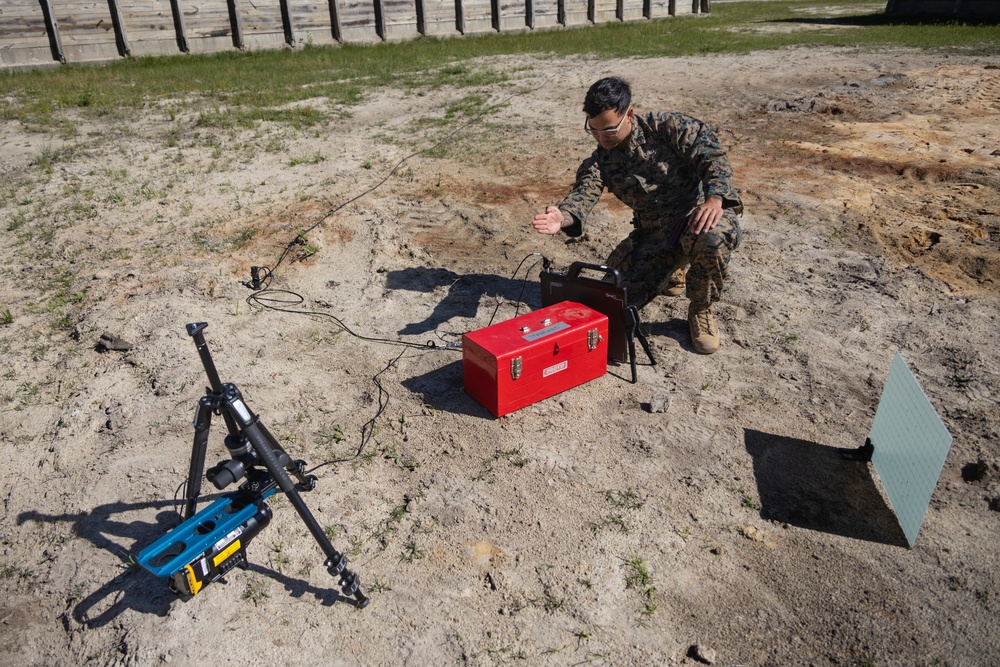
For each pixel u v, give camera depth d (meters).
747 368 4.66
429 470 3.82
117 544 3.42
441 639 2.96
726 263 4.52
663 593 3.14
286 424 4.16
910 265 5.96
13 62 14.53
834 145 9.10
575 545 3.37
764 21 23.62
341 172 8.10
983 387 4.41
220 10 16.86
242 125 9.80
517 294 5.61
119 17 15.49
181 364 4.66
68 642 3.00
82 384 4.53
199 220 6.85
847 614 3.04
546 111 10.73
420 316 5.31
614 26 22.89
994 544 3.35
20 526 3.54
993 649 2.88
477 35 20.81
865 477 3.77
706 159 4.30
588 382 4.51
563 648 2.92
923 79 12.48
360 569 3.26
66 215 6.95
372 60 15.44
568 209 4.53
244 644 2.94
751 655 2.88
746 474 3.78
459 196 7.48
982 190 7.54
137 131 9.55
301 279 5.82
